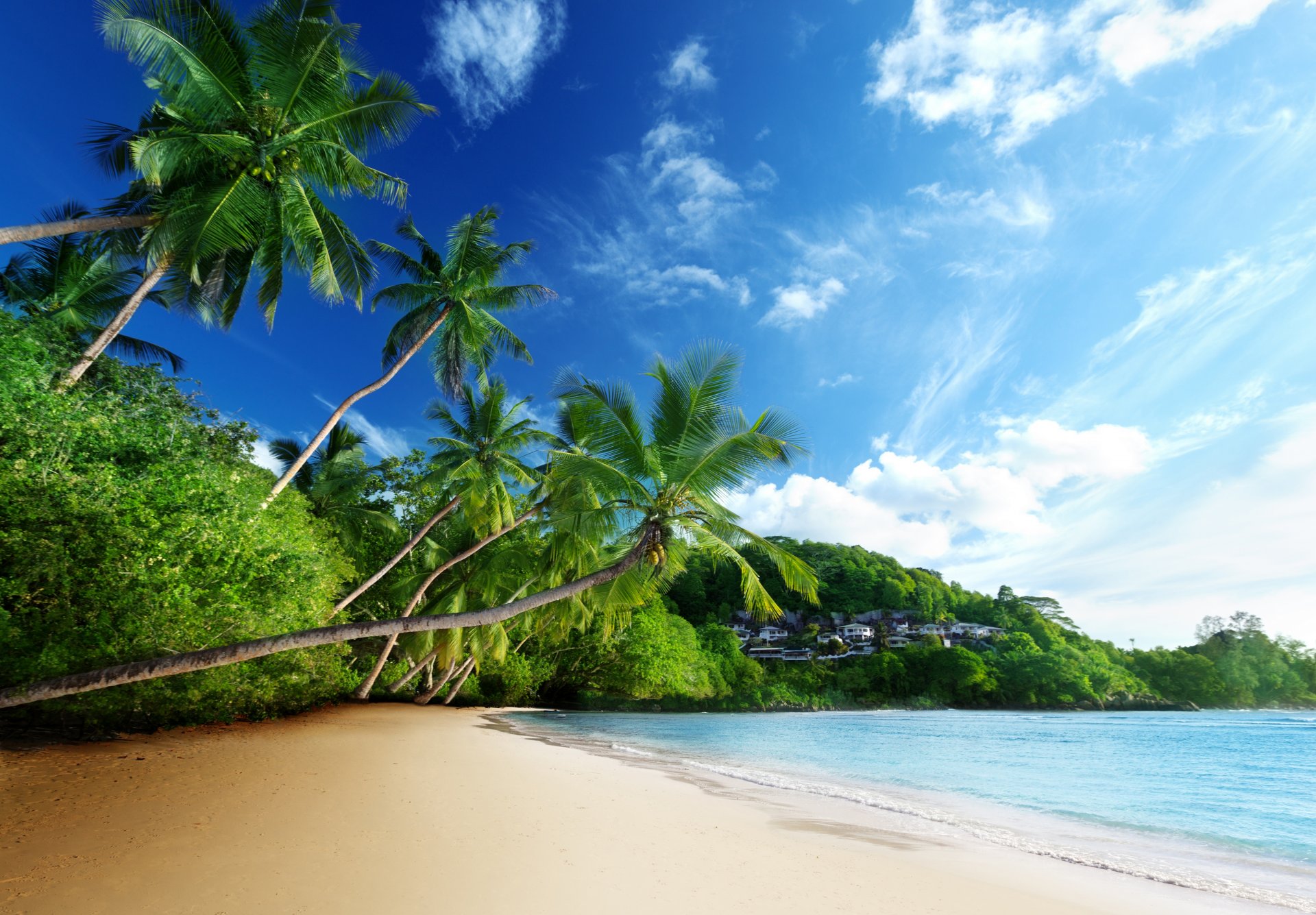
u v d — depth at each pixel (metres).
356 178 15.09
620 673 46.72
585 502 13.68
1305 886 6.57
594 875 5.18
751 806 9.51
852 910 4.80
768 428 10.84
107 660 9.79
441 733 16.73
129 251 16.97
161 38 12.24
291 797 7.21
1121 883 6.38
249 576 12.33
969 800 12.32
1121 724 51.88
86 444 11.53
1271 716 76.69
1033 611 116.06
